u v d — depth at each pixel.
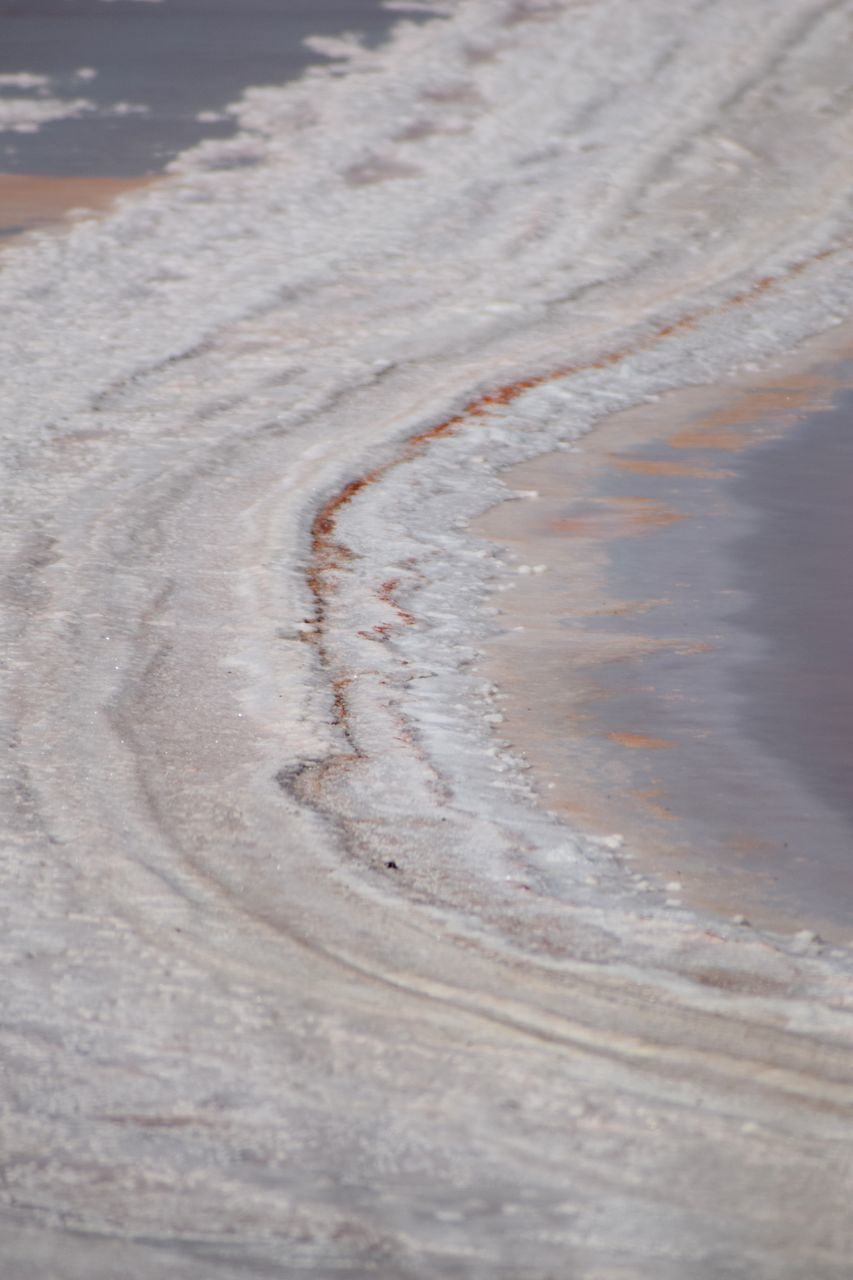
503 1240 11.30
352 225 51.28
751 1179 11.95
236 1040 13.56
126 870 16.42
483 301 43.78
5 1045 13.41
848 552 26.69
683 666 22.12
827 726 20.22
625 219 51.94
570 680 21.73
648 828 17.78
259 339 40.31
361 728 20.09
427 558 26.58
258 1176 11.91
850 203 53.41
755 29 74.88
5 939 15.05
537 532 27.98
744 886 16.59
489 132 62.50
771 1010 14.20
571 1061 13.36
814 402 36.19
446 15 80.69
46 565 25.55
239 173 57.53
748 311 43.41
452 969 14.77
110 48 76.06
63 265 46.31
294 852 16.91
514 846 17.25
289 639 22.86
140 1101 12.74
